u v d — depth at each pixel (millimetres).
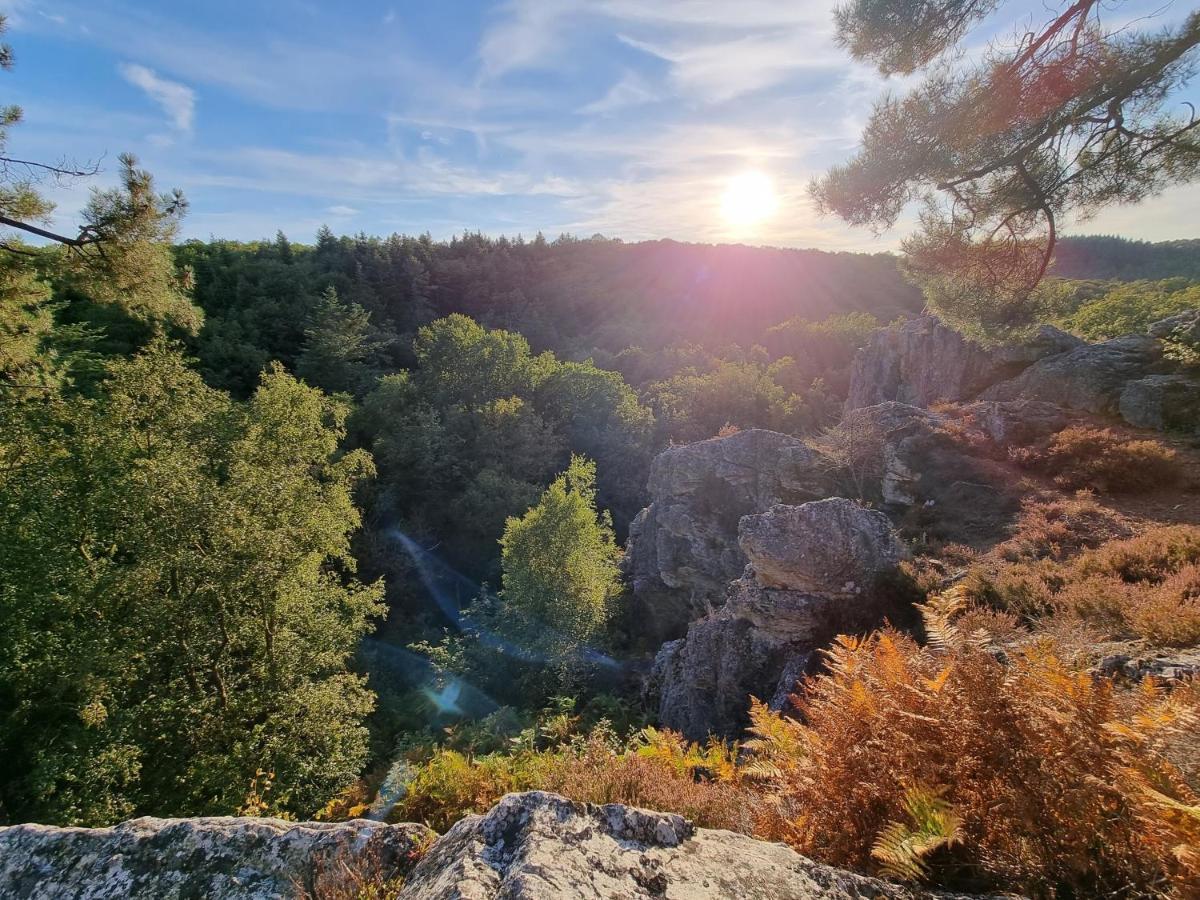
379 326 68250
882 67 10039
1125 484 12523
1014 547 10641
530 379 46656
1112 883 2016
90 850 2229
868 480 17078
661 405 46938
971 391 22094
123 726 10656
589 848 1907
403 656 26078
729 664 10938
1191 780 2041
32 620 11523
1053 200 9859
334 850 2203
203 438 15820
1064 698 2355
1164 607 5812
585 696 18016
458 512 36375
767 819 2914
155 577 11773
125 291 10344
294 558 13641
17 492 12469
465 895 1613
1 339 11711
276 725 12133
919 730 2664
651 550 21422
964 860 2230
